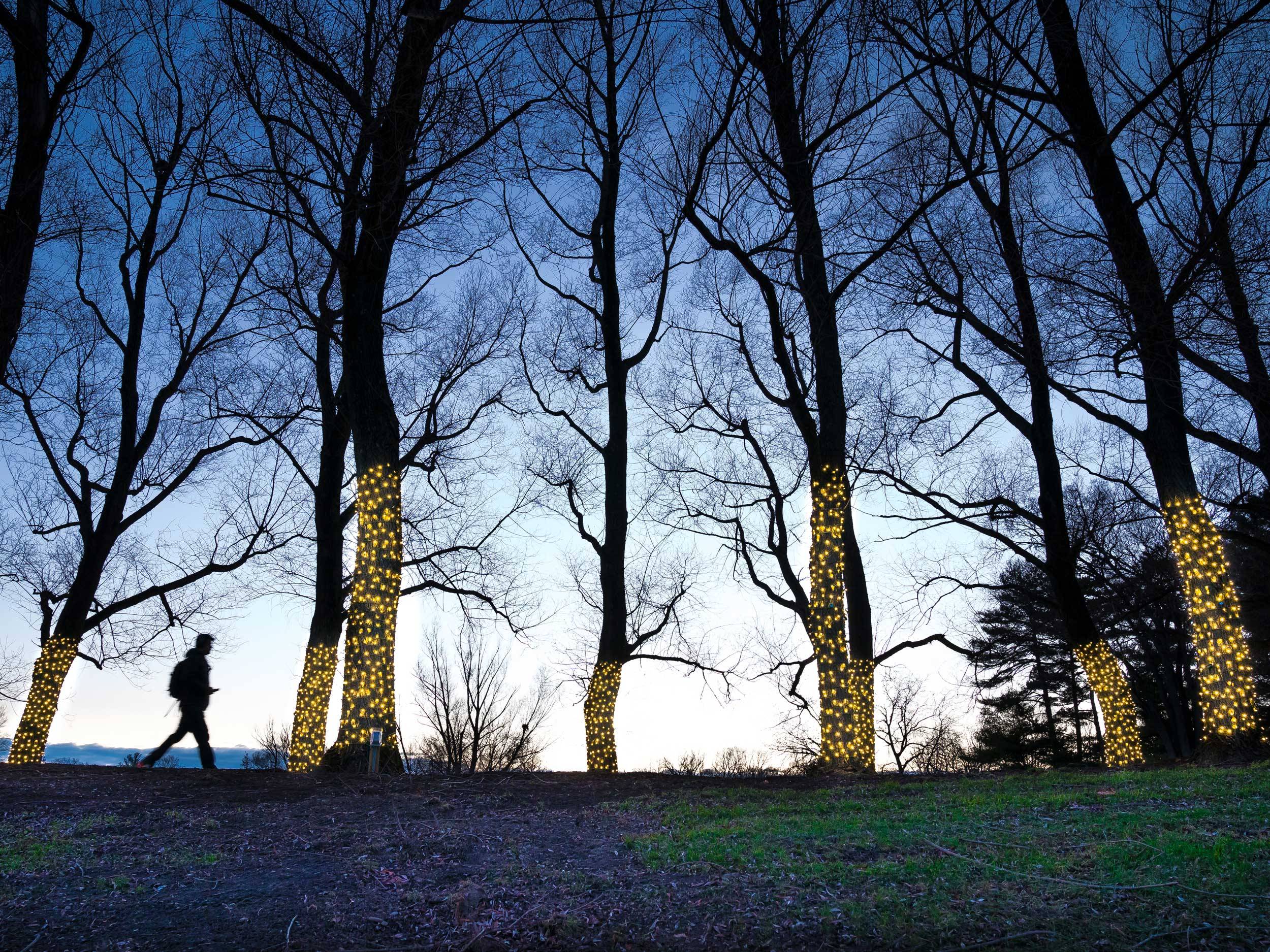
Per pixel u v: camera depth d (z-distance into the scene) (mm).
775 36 13055
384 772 12445
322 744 15742
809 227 14023
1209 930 4652
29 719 15328
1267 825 6598
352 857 7137
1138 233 9664
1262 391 8617
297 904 6008
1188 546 12969
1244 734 12211
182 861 7031
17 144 10719
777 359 14344
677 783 11625
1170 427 13297
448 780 11555
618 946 5180
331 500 16719
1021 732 38812
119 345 17062
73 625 16000
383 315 17281
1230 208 8570
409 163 10820
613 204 18000
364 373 13398
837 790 10477
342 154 11562
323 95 10883
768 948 5020
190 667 12805
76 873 6699
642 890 6074
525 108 10930
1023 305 11969
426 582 18094
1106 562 21844
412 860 7031
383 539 12977
